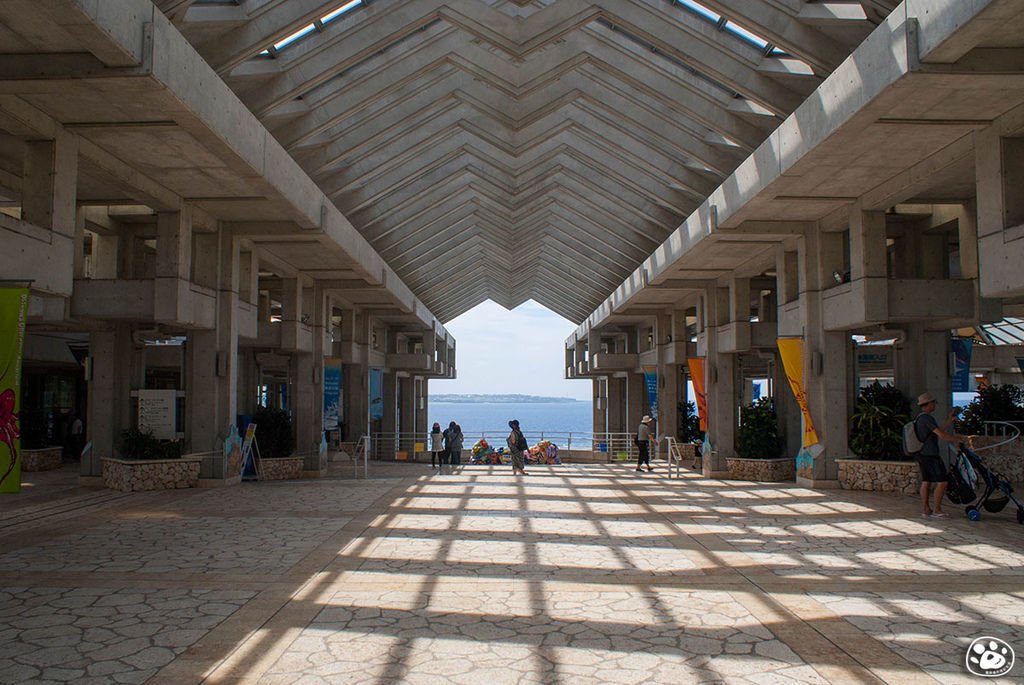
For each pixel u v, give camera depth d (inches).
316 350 863.1
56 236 399.2
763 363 1152.2
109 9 299.6
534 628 223.3
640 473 842.8
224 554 332.8
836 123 400.5
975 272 553.9
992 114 386.6
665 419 1136.2
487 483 675.4
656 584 279.6
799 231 621.9
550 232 1106.1
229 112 422.0
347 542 362.9
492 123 699.4
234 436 635.5
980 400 646.5
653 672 186.4
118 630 220.7
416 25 511.2
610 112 632.4
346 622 229.0
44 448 800.3
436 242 1045.2
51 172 397.4
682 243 729.0
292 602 252.1
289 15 431.8
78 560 319.3
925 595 262.8
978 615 237.0
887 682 179.0
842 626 225.3
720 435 810.2
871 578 289.1
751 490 618.2
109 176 480.4
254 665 191.3
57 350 893.8
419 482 682.2
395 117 628.7
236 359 641.6
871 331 644.1
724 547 354.9
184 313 569.3
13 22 302.5
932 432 437.4
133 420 649.0
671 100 559.5
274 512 467.5
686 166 669.3
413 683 179.2
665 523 431.2
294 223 631.8
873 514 459.5
